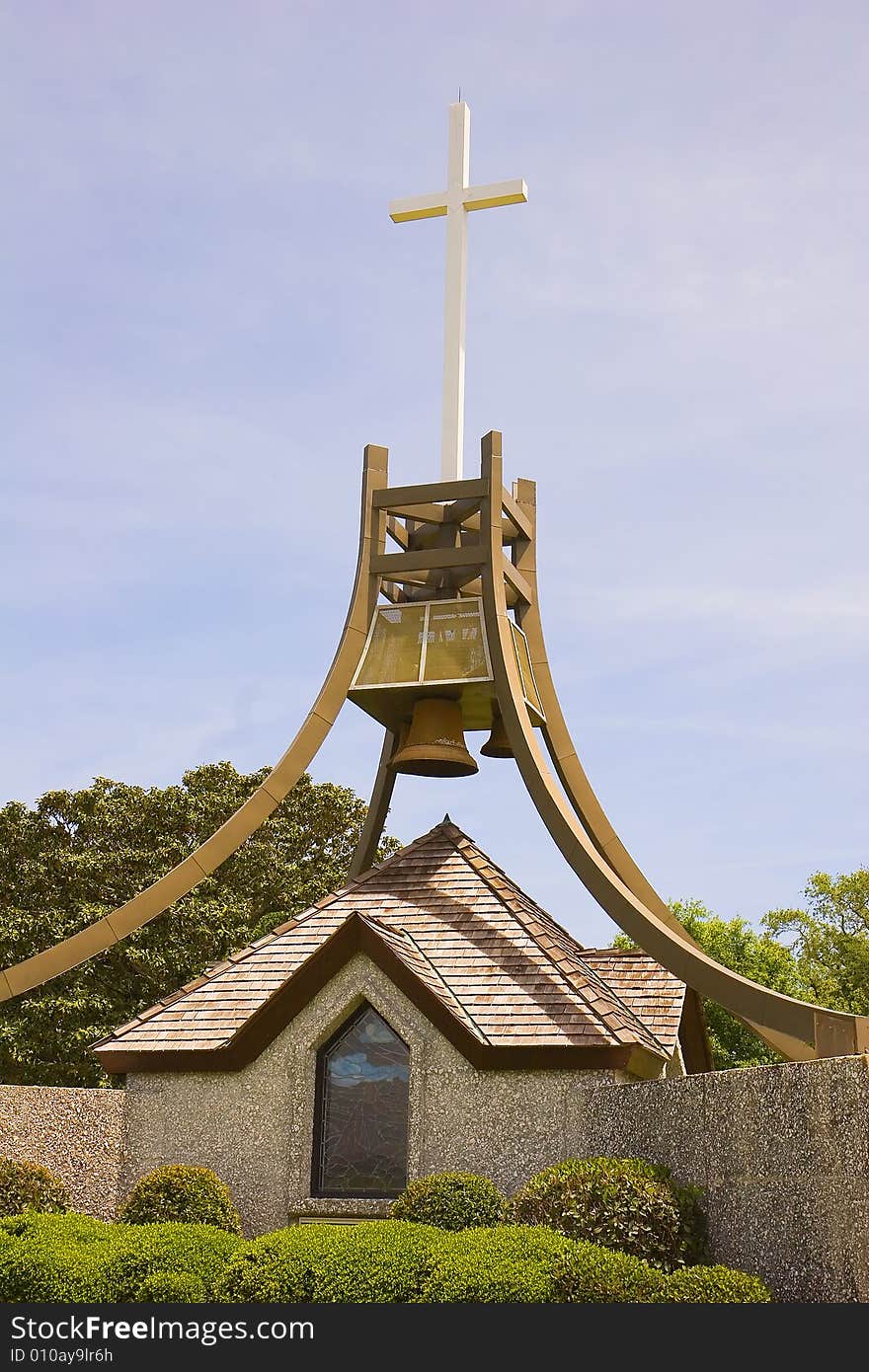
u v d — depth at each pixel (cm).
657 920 1561
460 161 1997
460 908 1702
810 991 3675
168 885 1725
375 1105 1559
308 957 1567
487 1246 1134
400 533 1930
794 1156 1116
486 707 1883
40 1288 1191
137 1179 1616
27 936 3091
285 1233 1212
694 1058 1953
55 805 3284
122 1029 1672
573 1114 1473
